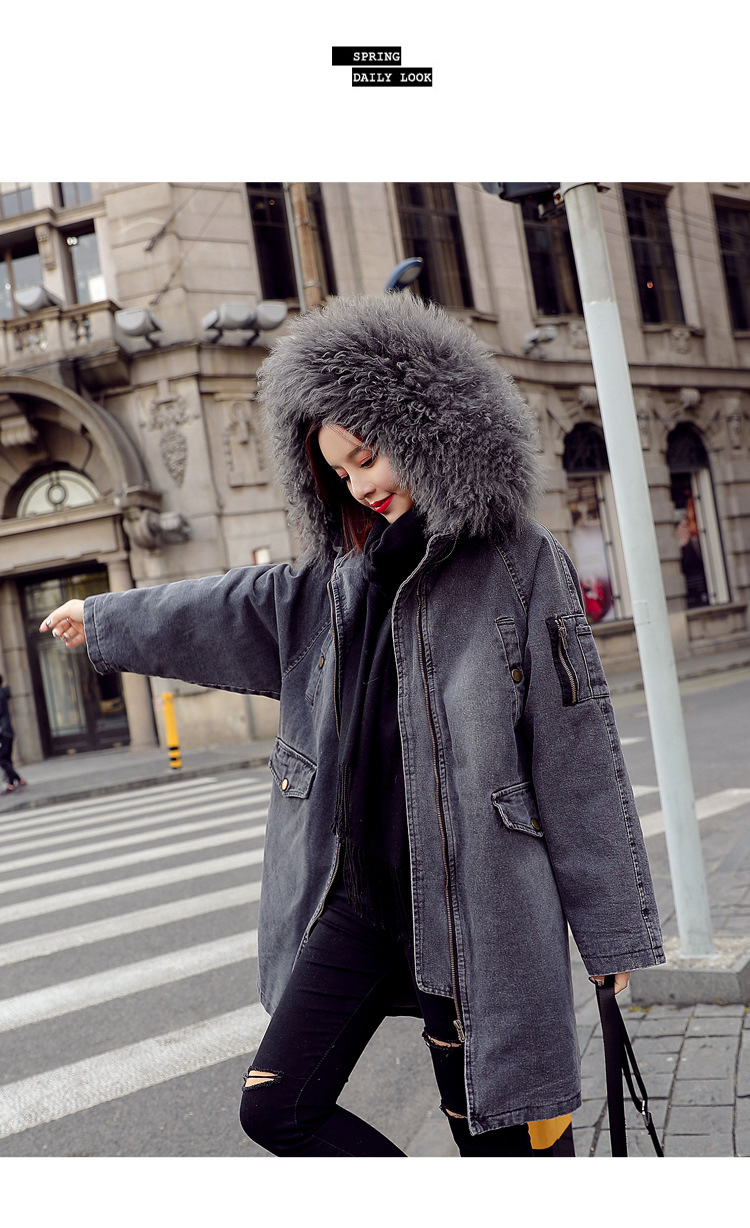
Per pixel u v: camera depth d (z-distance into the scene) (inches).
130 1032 140.3
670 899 168.4
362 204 613.9
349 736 60.2
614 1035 57.6
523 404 60.0
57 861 276.1
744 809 236.5
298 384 58.4
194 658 67.4
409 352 56.6
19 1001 157.9
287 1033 58.1
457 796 56.6
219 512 552.1
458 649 57.9
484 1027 55.4
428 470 55.7
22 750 617.3
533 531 59.1
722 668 660.7
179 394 553.6
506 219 681.0
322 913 60.9
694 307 788.0
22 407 567.8
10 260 608.1
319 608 65.6
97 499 601.3
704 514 796.0
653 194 776.9
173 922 194.7
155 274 562.3
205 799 373.4
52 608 619.5
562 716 56.1
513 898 55.3
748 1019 110.7
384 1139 59.7
